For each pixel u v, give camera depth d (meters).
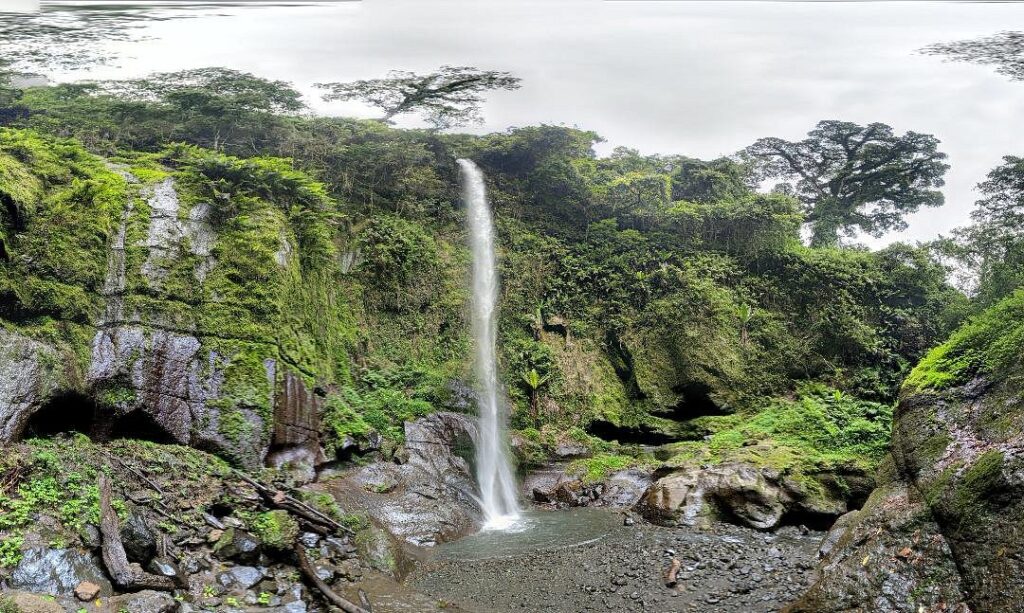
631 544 10.25
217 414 11.43
